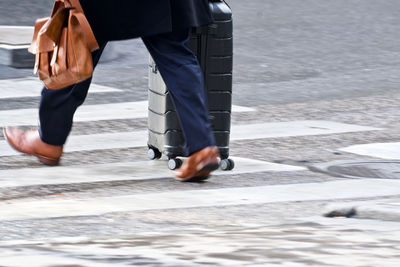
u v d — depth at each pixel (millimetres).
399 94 21891
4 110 18219
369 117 18719
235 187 12148
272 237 8922
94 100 19750
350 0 44812
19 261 7797
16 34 27406
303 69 25703
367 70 25828
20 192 11539
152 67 13445
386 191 12086
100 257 7973
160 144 13516
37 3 36281
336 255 8117
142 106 19125
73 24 11648
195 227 9648
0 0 35531
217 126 13125
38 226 9602
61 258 7930
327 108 19719
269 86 22656
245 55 28203
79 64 11672
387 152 15164
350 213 10289
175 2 12008
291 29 35031
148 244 8570
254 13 40062
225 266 7676
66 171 12969
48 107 13023
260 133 16641
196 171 12078
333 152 15070
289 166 13781
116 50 28094
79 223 9789
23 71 23672
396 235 9055
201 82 12117
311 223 9789
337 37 33062
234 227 9633
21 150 13367
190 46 12773
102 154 14336
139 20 11945
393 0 45281
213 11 12766
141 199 11234
